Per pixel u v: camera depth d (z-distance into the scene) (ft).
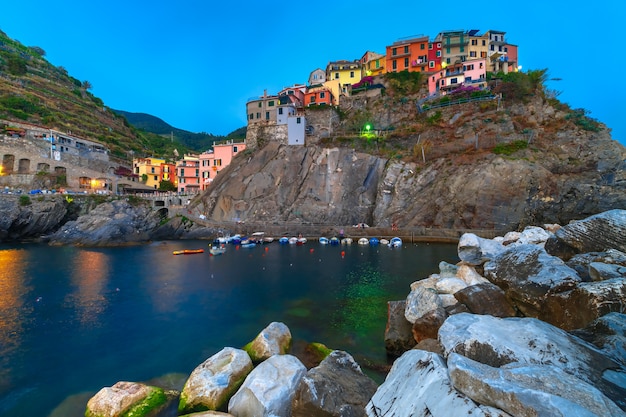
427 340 34.96
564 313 28.94
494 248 56.54
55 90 383.24
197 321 64.64
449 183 179.63
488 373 14.73
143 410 34.01
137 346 53.72
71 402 38.63
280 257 140.05
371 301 75.51
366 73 291.17
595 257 35.06
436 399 15.31
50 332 59.88
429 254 141.18
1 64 362.94
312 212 211.20
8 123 235.40
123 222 200.44
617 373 15.97
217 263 127.85
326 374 29.96
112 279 101.04
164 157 388.37
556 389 13.29
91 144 281.54
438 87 241.96
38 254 147.02
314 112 257.14
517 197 162.09
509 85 209.05
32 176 225.15
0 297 81.82
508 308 36.19
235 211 223.30
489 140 188.44
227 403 34.96
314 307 71.61
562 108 200.34
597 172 160.86
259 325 62.08
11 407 37.86
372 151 227.20
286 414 29.71
